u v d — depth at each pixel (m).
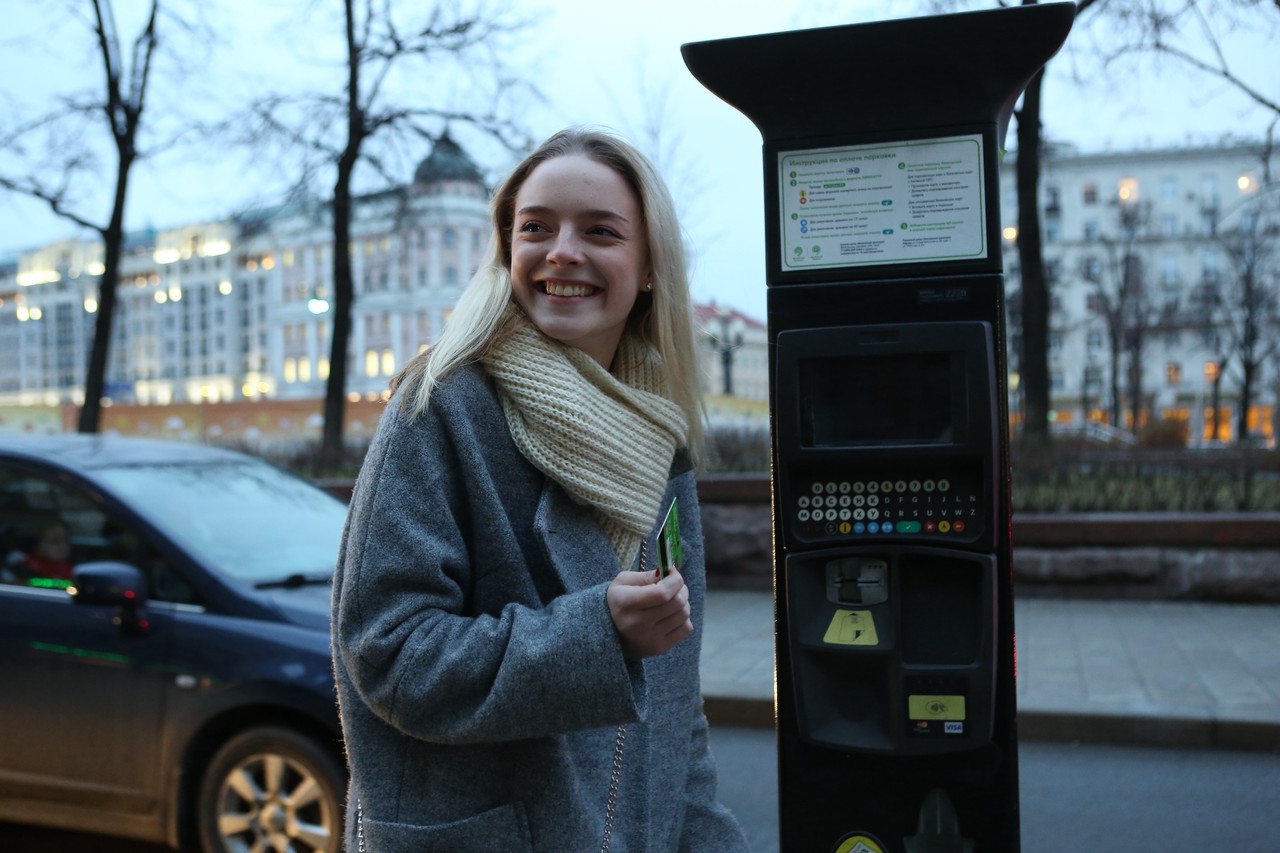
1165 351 68.75
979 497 1.77
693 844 1.68
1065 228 71.38
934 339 1.78
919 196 1.81
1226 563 8.40
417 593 1.32
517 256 1.50
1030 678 6.23
